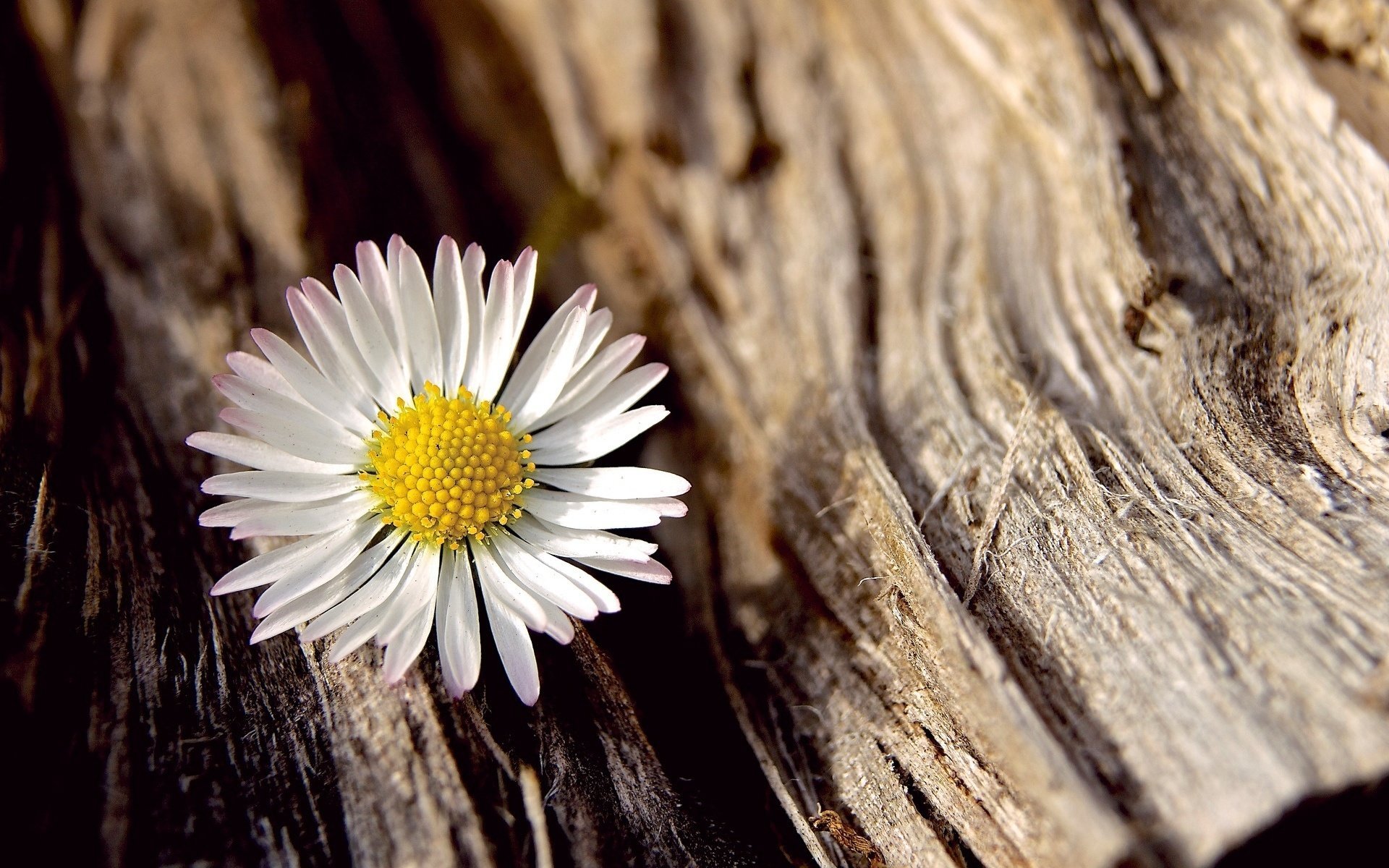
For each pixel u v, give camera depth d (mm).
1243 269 132
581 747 126
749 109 146
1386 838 117
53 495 128
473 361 132
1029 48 139
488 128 149
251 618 128
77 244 139
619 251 145
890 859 124
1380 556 121
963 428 132
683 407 140
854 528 131
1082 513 126
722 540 135
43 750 120
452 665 125
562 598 127
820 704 129
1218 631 120
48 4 144
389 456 129
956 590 126
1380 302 129
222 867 119
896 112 143
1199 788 116
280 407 129
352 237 142
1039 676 122
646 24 147
